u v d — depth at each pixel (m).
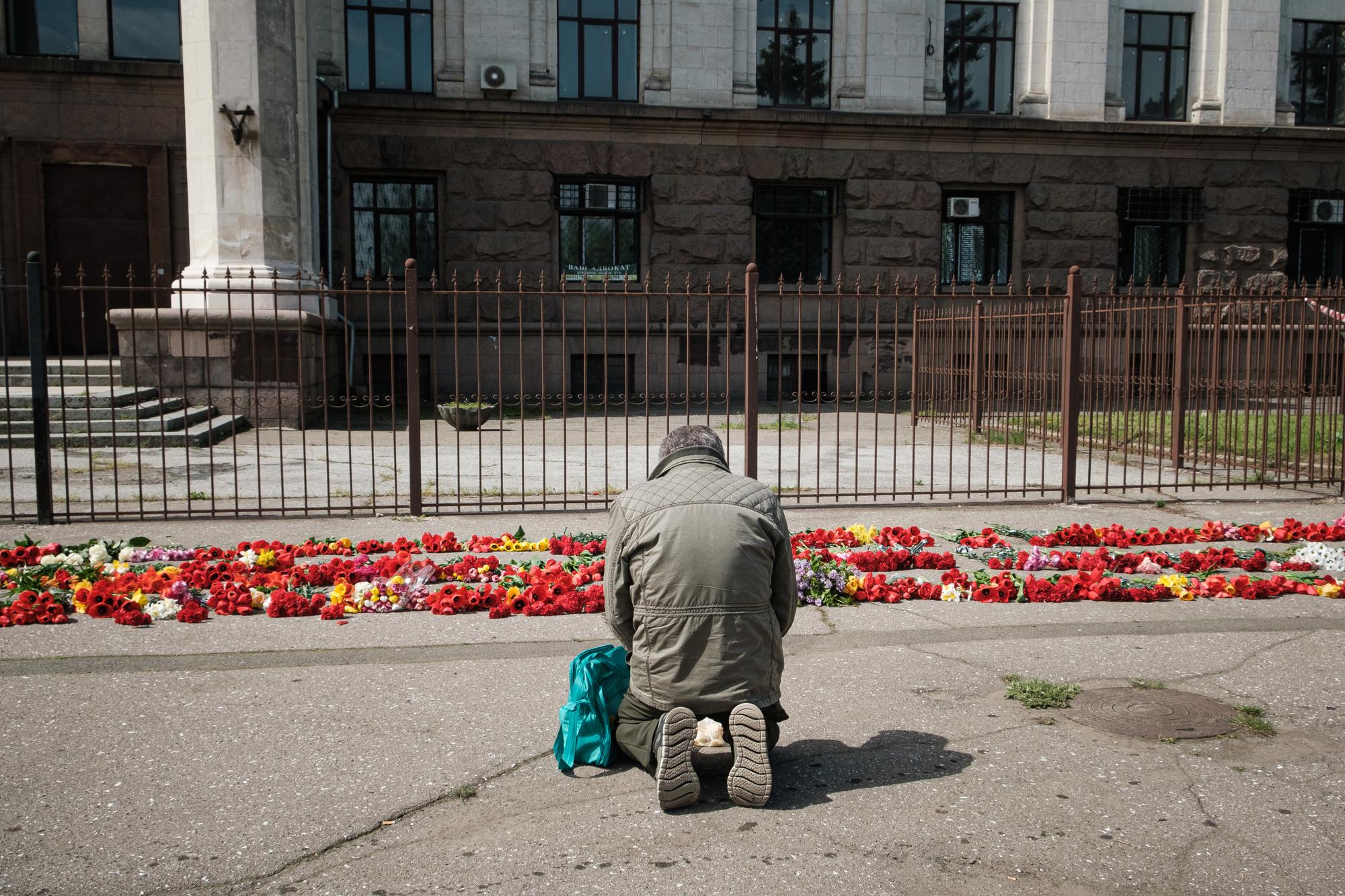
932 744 4.12
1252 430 15.06
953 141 22.03
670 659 3.63
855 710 4.51
